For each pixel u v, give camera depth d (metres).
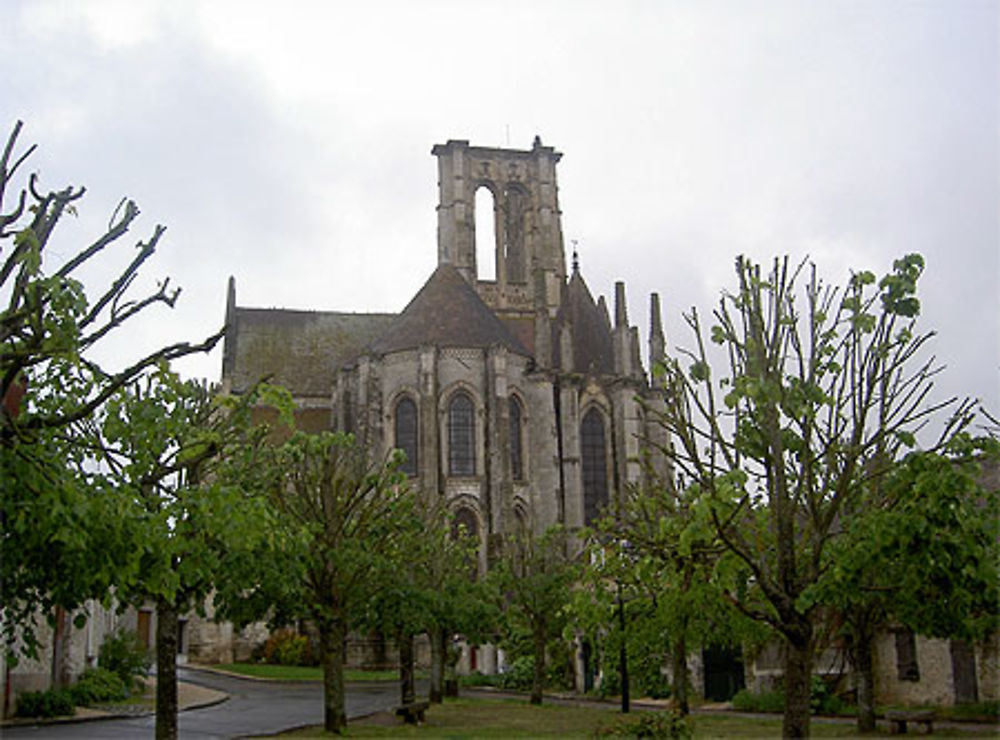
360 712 39.78
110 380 13.57
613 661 36.28
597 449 82.19
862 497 18.67
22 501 11.46
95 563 11.99
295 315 97.62
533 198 101.50
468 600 42.91
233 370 91.75
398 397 77.50
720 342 17.47
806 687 16.17
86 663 45.22
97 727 31.61
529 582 46.78
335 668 30.72
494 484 74.69
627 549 28.02
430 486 72.94
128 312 13.68
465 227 98.94
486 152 101.94
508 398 78.31
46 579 12.65
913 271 16.50
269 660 72.62
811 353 17.12
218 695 46.97
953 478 14.62
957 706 33.38
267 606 30.20
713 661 46.31
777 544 17.19
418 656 72.62
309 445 30.61
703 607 27.47
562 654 55.53
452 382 77.50
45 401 14.27
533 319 96.81
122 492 12.63
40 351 12.14
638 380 82.00
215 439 15.64
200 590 24.08
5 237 12.70
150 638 69.69
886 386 17.05
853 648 29.50
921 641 36.84
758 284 17.38
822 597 15.56
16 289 12.42
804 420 16.70
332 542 30.73
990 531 15.90
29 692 34.00
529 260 100.19
